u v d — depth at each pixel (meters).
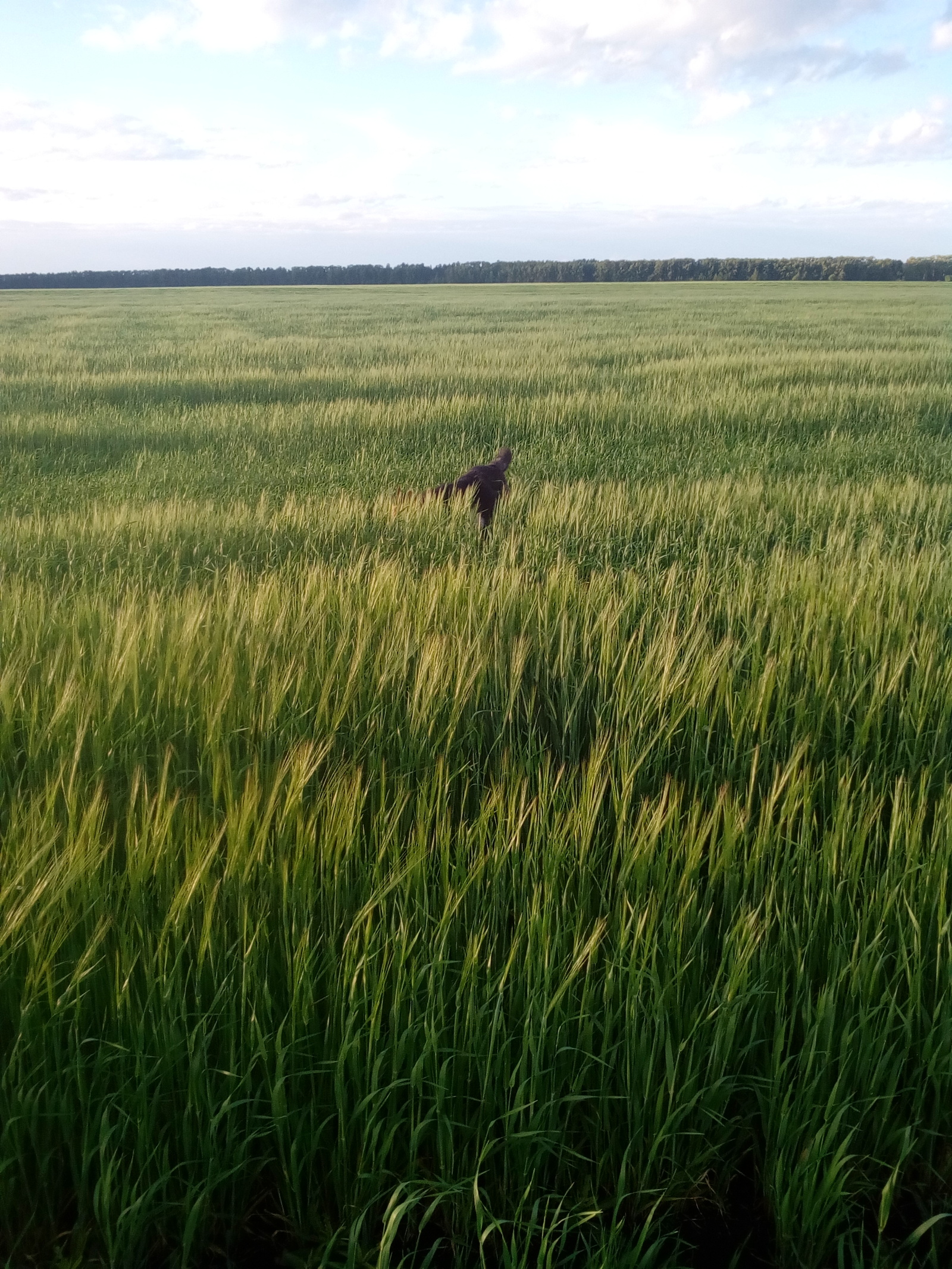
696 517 6.27
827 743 3.26
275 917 2.14
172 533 5.84
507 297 57.75
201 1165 1.85
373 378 15.89
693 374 15.59
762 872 2.38
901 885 2.19
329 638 3.66
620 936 2.03
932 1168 1.98
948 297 51.41
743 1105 2.05
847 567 4.67
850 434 10.63
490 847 2.41
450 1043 1.99
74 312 43.78
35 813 2.23
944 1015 2.02
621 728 3.06
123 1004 1.92
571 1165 1.90
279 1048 1.81
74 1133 1.86
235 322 34.88
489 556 5.43
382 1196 1.85
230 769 2.53
